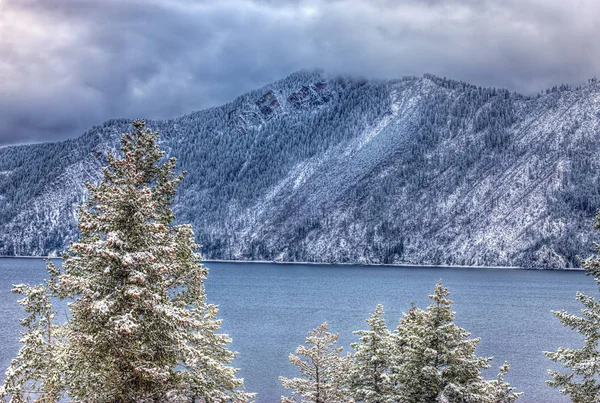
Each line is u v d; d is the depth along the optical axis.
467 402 25.84
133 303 18.25
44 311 20.44
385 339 31.80
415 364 27.39
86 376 19.53
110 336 18.03
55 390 20.50
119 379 18.94
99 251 17.75
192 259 24.05
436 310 27.53
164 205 23.52
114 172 22.42
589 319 25.80
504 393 30.80
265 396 62.19
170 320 18.69
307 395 30.78
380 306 33.38
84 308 18.16
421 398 27.17
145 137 23.05
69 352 19.34
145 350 18.78
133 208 18.94
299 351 31.34
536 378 73.00
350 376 31.72
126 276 18.56
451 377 26.81
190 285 24.03
